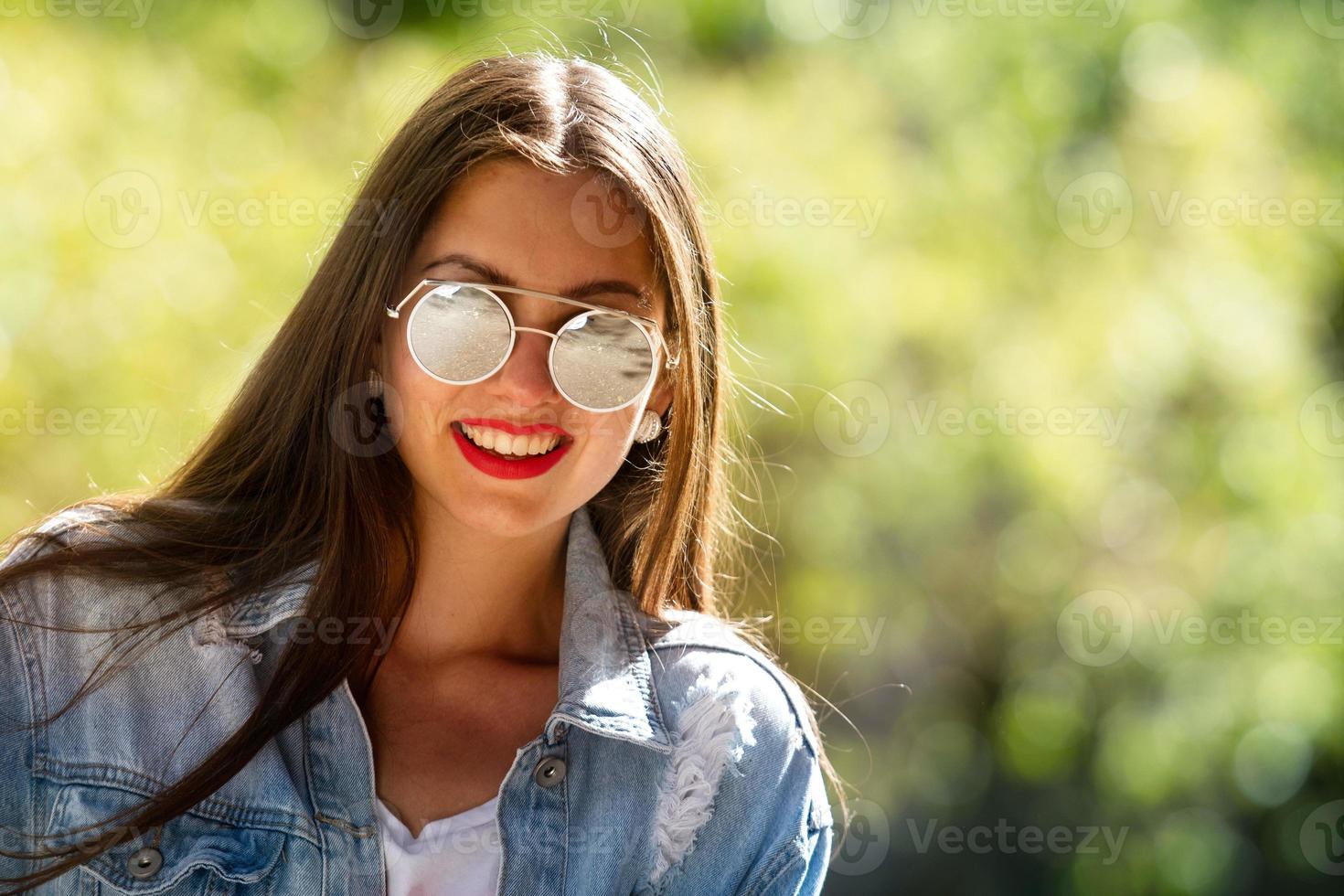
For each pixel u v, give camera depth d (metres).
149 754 2.93
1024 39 10.36
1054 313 9.79
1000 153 9.94
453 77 3.12
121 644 2.94
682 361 3.15
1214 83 10.38
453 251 2.91
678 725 3.27
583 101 3.04
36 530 3.05
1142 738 9.84
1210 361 9.98
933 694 9.74
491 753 3.14
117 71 7.85
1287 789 10.28
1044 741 9.89
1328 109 11.18
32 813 2.90
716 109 8.77
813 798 3.41
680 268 3.08
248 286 7.49
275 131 8.28
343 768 3.00
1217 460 10.08
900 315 9.08
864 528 8.93
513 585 3.22
